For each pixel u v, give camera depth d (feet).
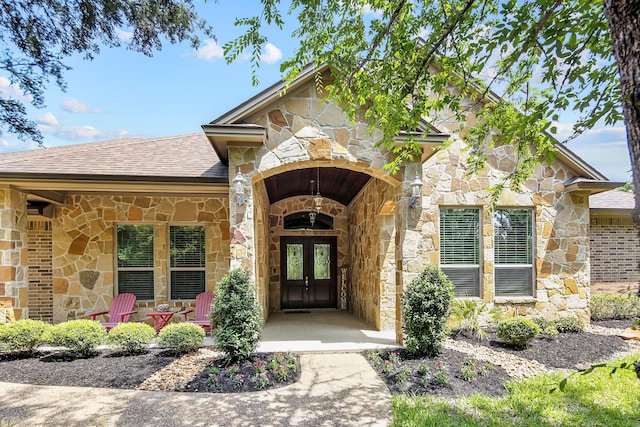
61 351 21.86
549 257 29.50
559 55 12.15
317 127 22.74
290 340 25.59
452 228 29.22
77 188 25.66
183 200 31.99
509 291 29.35
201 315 28.78
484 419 13.97
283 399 15.89
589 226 31.73
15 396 15.92
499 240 29.55
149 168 25.76
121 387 16.96
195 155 29.58
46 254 30.73
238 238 21.99
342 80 15.21
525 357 21.52
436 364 19.69
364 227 34.96
